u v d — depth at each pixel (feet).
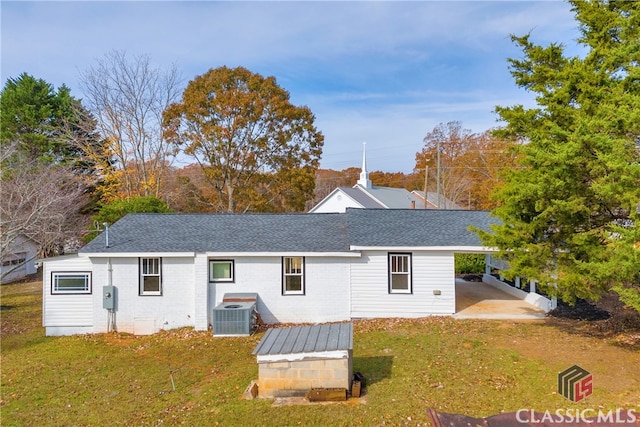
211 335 49.01
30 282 95.25
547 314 49.67
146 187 111.75
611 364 31.99
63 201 84.43
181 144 115.65
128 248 51.75
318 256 52.16
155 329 52.21
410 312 51.96
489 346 38.42
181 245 52.42
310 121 125.29
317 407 27.84
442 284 51.70
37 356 44.50
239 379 34.42
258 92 116.06
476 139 165.89
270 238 54.65
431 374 32.60
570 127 35.55
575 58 39.40
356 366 35.35
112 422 28.55
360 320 51.88
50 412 30.94
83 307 52.75
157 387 34.58
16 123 119.03
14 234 69.36
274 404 28.58
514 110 40.75
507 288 64.34
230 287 52.75
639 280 30.76
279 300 52.75
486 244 40.98
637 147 29.12
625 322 41.24
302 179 119.44
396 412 26.58
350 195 117.70
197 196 131.64
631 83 32.48
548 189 33.47
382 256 52.24
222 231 56.80
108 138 112.27
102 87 111.14
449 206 152.05
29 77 124.57
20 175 79.51
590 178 33.27
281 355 29.43
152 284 52.47
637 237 27.55
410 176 212.02
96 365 40.98
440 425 24.39
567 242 36.55
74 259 52.54
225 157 115.85
